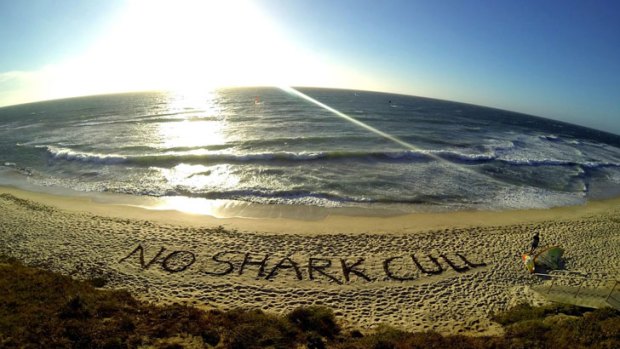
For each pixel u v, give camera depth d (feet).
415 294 44.75
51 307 31.45
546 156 140.36
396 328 37.04
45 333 26.94
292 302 42.14
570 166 122.72
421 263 52.39
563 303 41.27
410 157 117.80
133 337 28.50
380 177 95.86
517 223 69.97
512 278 49.19
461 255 55.21
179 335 29.96
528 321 35.42
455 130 200.64
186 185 87.40
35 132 183.42
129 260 51.21
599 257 56.24
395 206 76.18
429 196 83.20
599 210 81.66
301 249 55.62
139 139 147.23
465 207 77.66
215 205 74.84
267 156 111.24
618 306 40.16
